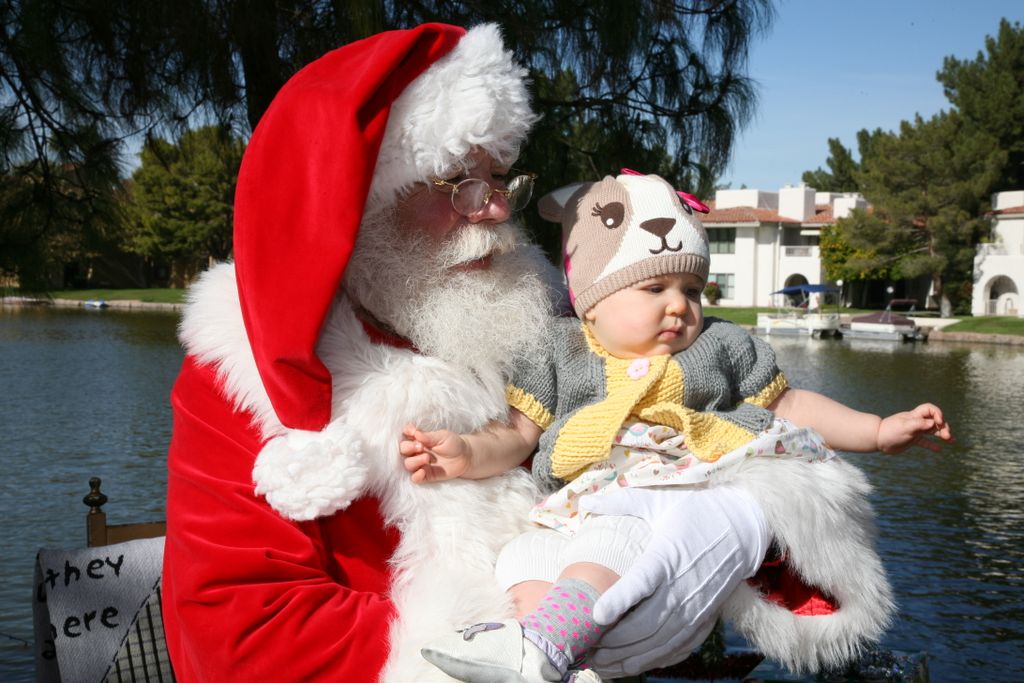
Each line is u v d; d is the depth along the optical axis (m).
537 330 1.75
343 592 1.46
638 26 3.82
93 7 3.86
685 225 1.74
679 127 4.33
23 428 15.22
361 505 1.58
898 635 7.21
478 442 1.63
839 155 66.25
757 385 1.78
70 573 2.23
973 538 9.95
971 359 30.44
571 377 1.75
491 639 1.30
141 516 9.69
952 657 6.79
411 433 1.56
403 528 1.58
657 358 1.71
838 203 50.47
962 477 12.91
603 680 1.50
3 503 10.17
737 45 4.30
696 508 1.54
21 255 4.68
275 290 1.47
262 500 1.49
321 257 1.46
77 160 4.68
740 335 1.81
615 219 1.76
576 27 3.78
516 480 1.73
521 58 3.50
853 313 45.62
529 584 1.50
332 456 1.44
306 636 1.39
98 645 2.18
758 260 49.78
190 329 1.66
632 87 4.21
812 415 1.80
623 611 1.39
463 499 1.60
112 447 13.67
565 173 3.99
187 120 4.52
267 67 3.72
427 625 1.38
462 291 1.65
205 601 1.43
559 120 3.96
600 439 1.65
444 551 1.56
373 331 1.67
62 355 27.05
